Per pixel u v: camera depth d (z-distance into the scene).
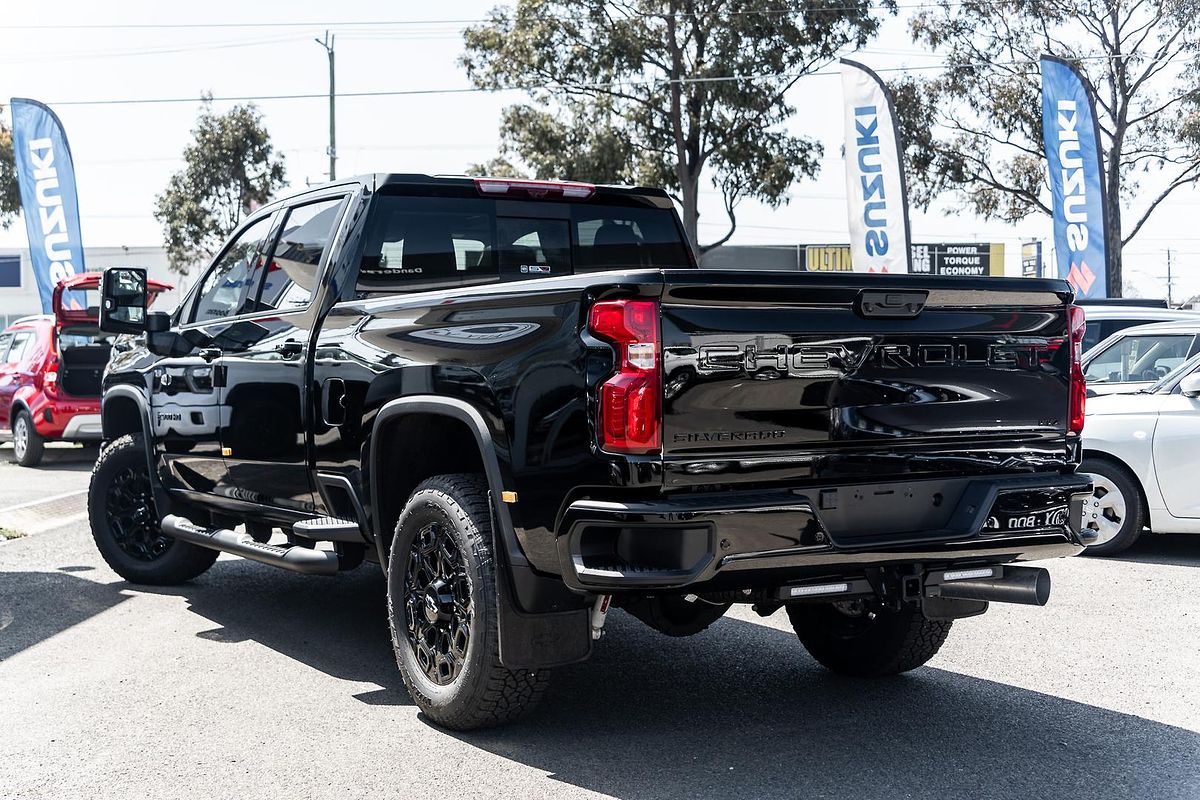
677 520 3.60
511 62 33.03
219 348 6.14
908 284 4.01
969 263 48.81
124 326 6.52
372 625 6.36
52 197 20.17
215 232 42.41
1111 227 34.16
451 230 5.58
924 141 34.91
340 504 5.30
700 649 5.85
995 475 4.28
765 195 33.22
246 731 4.53
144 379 6.95
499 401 4.11
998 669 5.45
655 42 33.25
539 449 3.94
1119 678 5.28
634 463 3.65
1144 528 9.03
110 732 4.52
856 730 4.54
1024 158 34.91
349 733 4.51
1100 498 8.46
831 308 3.92
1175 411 8.21
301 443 5.41
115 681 5.24
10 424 15.51
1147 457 8.25
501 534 4.17
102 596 7.08
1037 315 4.35
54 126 20.12
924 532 4.12
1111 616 6.52
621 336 3.69
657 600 4.45
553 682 5.24
